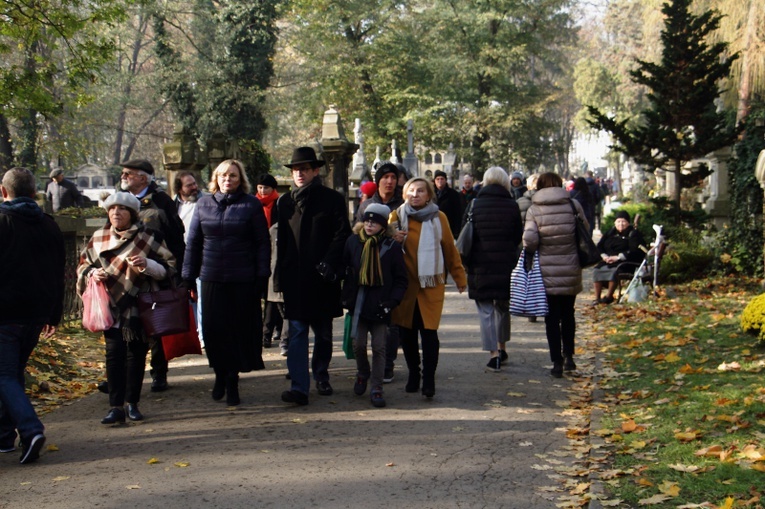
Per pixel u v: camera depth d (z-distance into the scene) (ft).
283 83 118.32
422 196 25.20
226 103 100.42
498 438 21.01
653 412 22.66
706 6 78.59
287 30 125.08
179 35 104.73
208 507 16.01
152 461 18.84
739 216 51.90
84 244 40.27
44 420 23.15
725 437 19.56
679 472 17.54
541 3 164.55
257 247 23.82
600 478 17.67
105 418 22.24
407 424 22.29
